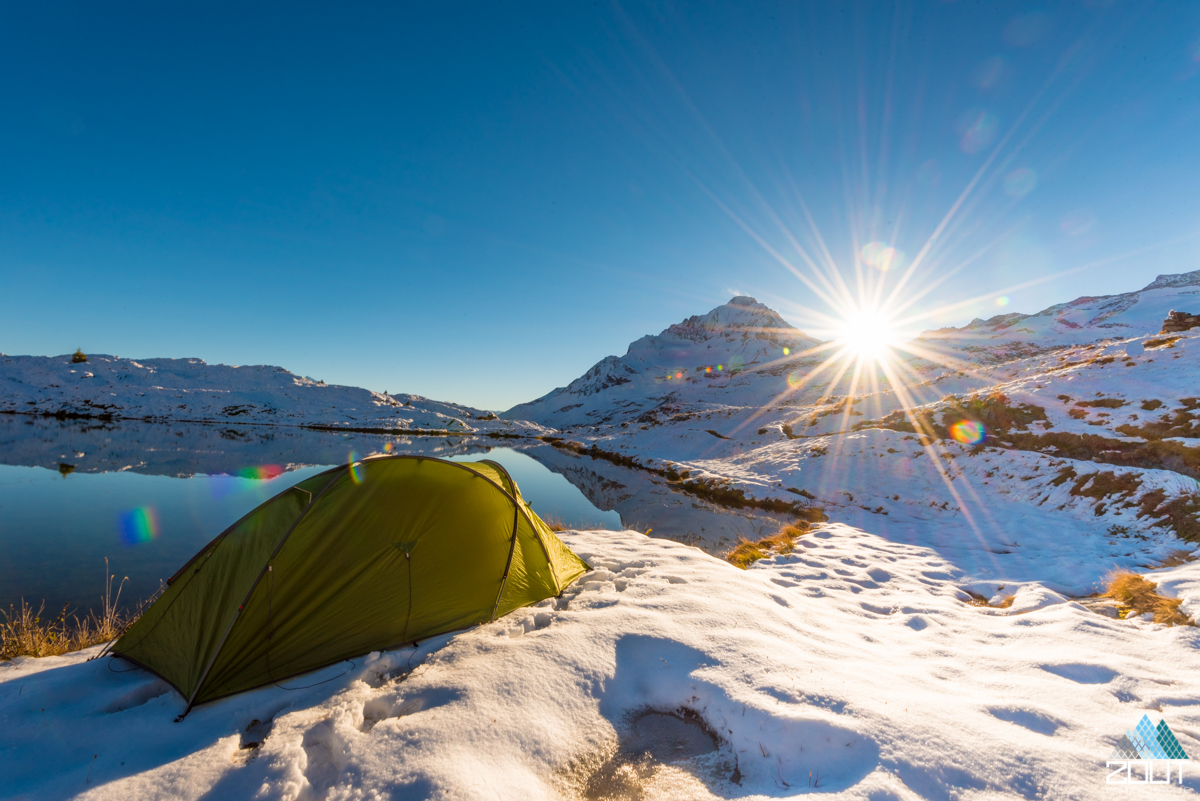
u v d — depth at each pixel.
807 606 6.62
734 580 6.92
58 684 4.34
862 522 14.93
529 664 4.39
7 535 13.27
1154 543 9.98
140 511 16.39
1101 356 21.88
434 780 3.04
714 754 3.67
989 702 4.01
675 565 7.58
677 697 4.23
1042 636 5.75
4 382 98.44
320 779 3.21
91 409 90.38
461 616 5.43
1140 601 6.78
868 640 5.66
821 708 3.81
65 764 3.29
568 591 6.51
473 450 55.91
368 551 5.13
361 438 68.12
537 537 6.52
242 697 4.14
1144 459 13.88
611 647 4.77
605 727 3.88
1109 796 2.91
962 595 8.15
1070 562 9.31
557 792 3.21
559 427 196.75
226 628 4.30
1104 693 4.24
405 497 5.56
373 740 3.41
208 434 59.03
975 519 13.95
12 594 9.07
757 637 4.98
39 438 42.75
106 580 9.88
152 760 3.33
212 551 5.04
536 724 3.72
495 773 3.21
